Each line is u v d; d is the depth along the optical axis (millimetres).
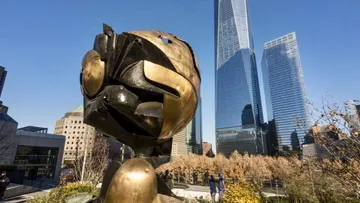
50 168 32562
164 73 3719
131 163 3400
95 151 25781
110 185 3271
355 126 6625
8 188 15289
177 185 26719
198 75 4535
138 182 3186
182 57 4027
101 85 3883
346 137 6844
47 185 23484
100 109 3709
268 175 35781
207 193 18922
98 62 3883
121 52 3713
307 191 10172
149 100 3764
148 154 4203
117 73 3654
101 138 29734
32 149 31250
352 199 7480
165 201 3396
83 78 4051
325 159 8562
